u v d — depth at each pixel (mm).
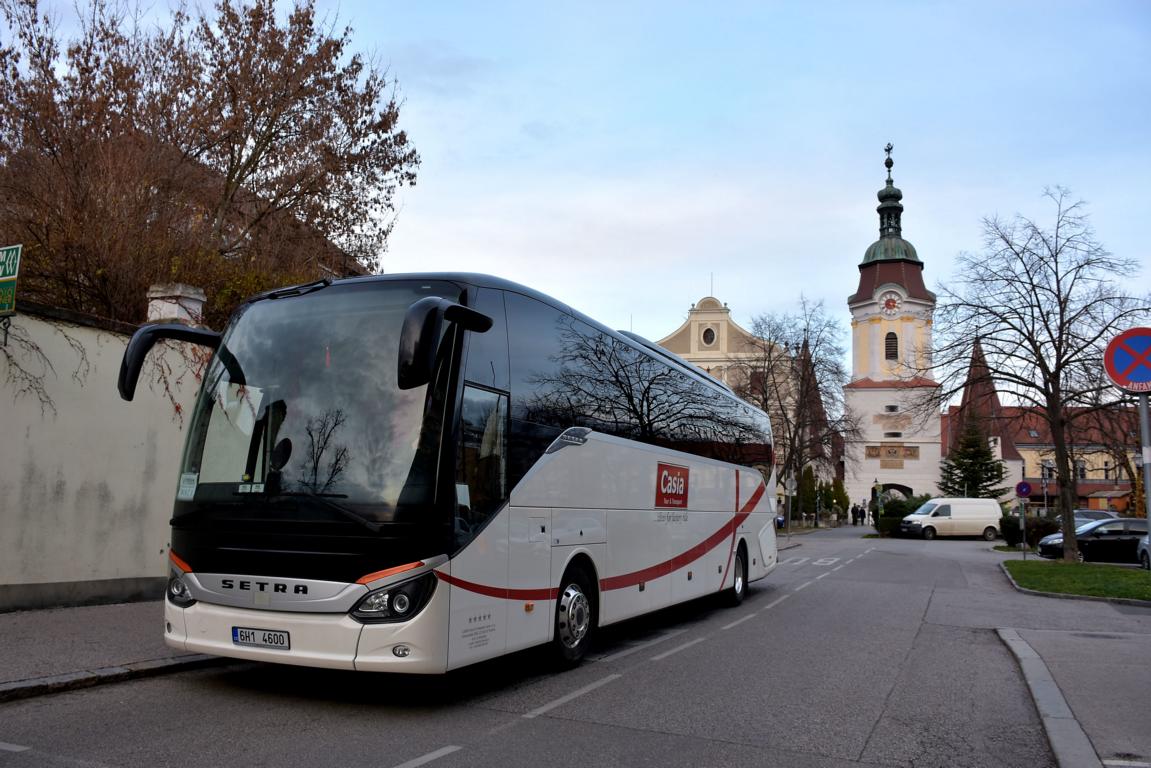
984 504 46875
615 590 9836
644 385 11203
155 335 7273
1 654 7809
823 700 7566
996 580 20688
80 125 14859
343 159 21812
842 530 64062
